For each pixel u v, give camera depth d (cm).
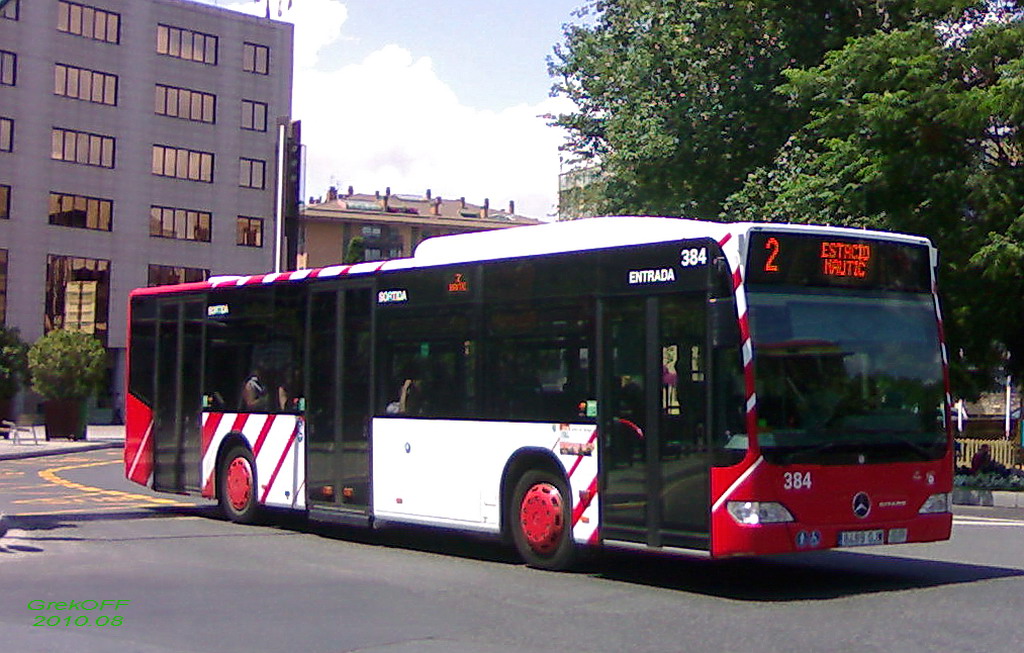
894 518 1145
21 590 1121
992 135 2391
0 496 2131
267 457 1667
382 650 859
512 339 1316
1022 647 864
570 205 3444
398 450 1446
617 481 1187
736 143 2995
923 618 986
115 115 7650
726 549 1076
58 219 7381
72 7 7444
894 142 2339
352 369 1528
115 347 7631
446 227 12825
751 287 1099
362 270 1527
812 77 2450
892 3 2623
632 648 866
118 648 862
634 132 2986
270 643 882
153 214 7825
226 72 8169
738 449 1077
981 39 2312
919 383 1188
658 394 1152
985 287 2431
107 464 3194
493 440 1327
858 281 1168
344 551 1441
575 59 3186
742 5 2827
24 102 7238
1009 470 2355
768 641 891
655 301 1161
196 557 1367
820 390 1120
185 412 1838
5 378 5659
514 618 990
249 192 8275
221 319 1780
